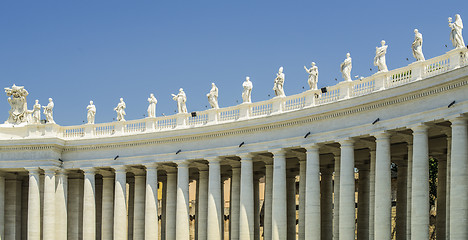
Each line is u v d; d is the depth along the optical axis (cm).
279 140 6594
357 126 5888
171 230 7750
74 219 8275
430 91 5234
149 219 7456
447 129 5538
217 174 7100
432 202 10600
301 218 6894
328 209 7644
